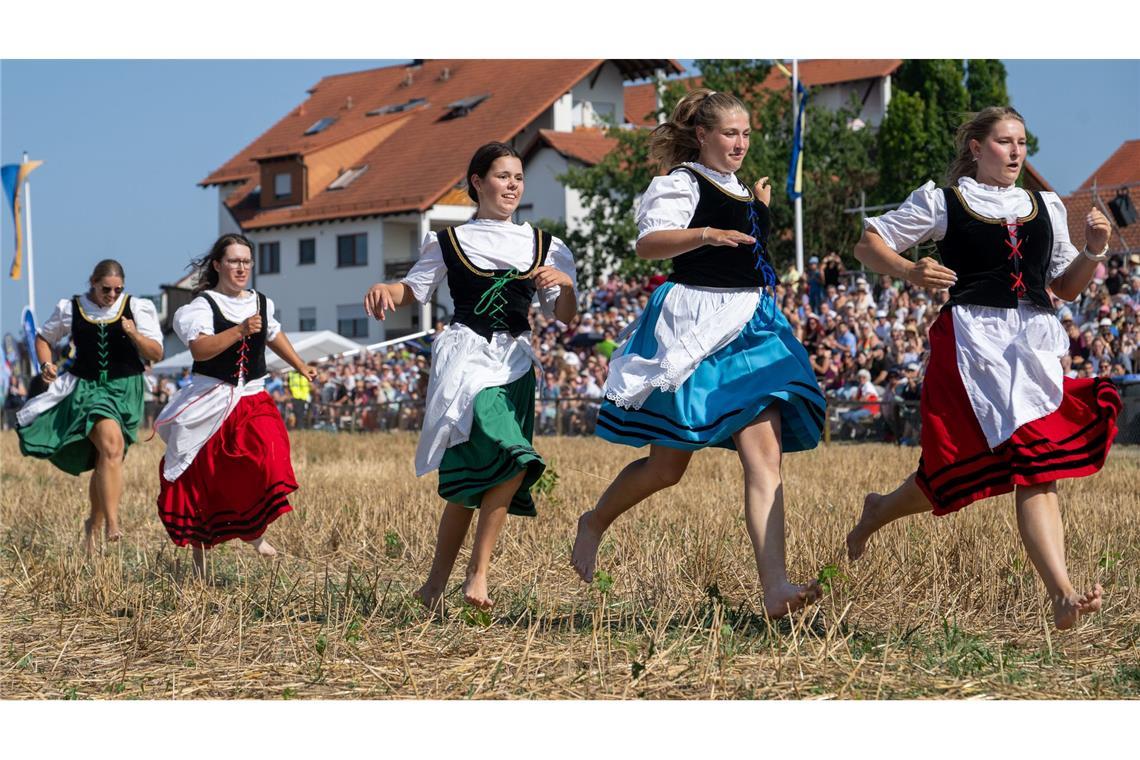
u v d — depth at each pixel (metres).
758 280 5.45
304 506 9.22
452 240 5.85
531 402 5.86
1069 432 4.88
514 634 5.29
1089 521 7.62
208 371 7.07
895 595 5.83
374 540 8.05
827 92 44.84
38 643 5.30
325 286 45.44
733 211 5.43
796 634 4.95
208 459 7.00
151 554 7.75
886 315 20.20
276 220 45.97
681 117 5.61
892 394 18.03
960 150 5.39
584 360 25.27
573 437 20.39
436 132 45.44
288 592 6.30
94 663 4.97
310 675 4.69
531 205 42.72
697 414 5.27
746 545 7.12
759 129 35.56
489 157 5.92
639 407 5.39
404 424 24.33
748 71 35.75
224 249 7.30
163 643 5.23
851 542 5.59
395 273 43.50
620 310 26.78
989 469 4.95
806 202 35.06
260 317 7.02
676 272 5.53
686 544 6.94
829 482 10.70
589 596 6.12
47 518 9.29
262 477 6.91
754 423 5.23
